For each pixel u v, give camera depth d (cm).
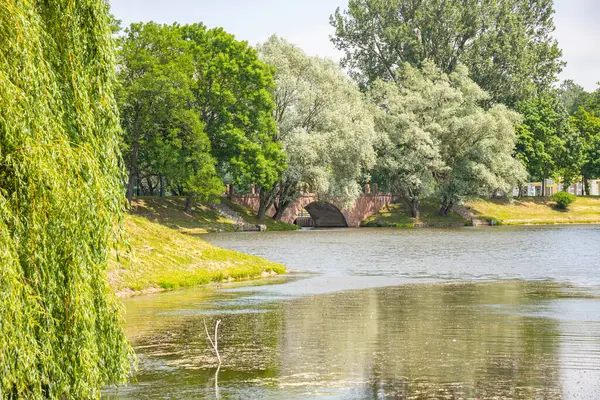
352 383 1772
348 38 13212
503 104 12219
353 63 13388
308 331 2472
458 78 11419
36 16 1271
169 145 8394
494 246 7138
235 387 1750
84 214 1285
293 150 9225
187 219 9250
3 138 1175
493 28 13162
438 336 2364
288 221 10669
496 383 1759
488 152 10988
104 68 1440
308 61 9581
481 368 1911
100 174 1366
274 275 4453
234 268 4306
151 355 2111
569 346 2181
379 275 4494
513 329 2488
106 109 1441
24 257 1209
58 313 1260
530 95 13162
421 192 11206
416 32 13125
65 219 1250
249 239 7900
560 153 13612
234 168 9175
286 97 9556
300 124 9600
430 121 11088
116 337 1405
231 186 10619
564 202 13038
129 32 8431
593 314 2827
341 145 9288
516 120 11412
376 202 12038
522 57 12938
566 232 9700
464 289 3741
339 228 10962
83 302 1269
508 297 3394
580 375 1830
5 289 1101
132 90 7969
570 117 15400
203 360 2041
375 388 1725
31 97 1215
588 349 2134
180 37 8819
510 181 11275
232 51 9219
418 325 2580
